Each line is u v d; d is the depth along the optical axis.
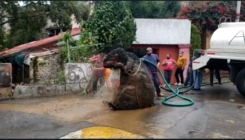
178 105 7.15
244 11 15.81
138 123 5.59
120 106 6.79
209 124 5.57
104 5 11.35
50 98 8.62
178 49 13.46
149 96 6.99
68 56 10.05
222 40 8.79
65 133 5.04
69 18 16.58
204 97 8.61
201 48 15.45
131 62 7.00
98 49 10.90
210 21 14.95
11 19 16.28
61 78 9.37
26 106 7.46
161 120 5.80
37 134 5.02
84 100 8.16
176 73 11.72
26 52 13.03
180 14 15.99
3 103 7.91
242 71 8.38
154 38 13.28
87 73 9.64
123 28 11.12
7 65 8.52
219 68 9.91
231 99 8.29
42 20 15.97
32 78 11.23
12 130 5.33
